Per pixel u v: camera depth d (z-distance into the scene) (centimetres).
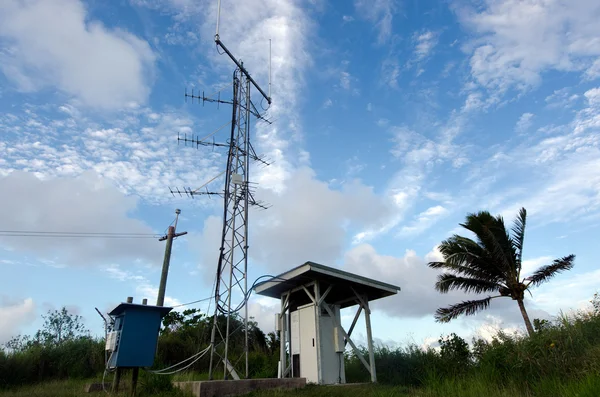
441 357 1285
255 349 2217
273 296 1545
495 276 2058
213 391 939
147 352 938
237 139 1368
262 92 1538
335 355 1309
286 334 1484
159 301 2009
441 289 2114
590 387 709
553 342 974
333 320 1355
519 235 2077
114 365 914
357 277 1366
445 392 959
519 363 977
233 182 1311
